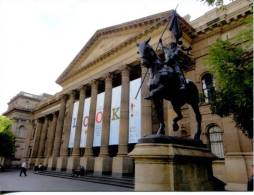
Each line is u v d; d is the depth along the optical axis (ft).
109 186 58.95
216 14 73.77
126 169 71.72
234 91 33.32
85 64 108.68
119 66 88.33
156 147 18.25
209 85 68.85
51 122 165.89
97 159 82.48
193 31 75.41
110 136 83.51
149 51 21.80
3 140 150.10
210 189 19.63
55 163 111.55
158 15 77.41
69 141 106.83
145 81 74.59
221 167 60.29
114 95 88.74
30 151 180.86
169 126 63.62
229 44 37.91
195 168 19.17
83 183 66.85
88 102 103.60
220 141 63.57
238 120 36.60
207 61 40.24
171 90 21.66
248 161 55.72
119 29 96.17
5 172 135.74
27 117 211.82
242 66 34.09
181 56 23.89
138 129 72.95
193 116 67.87
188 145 20.61
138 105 75.82
